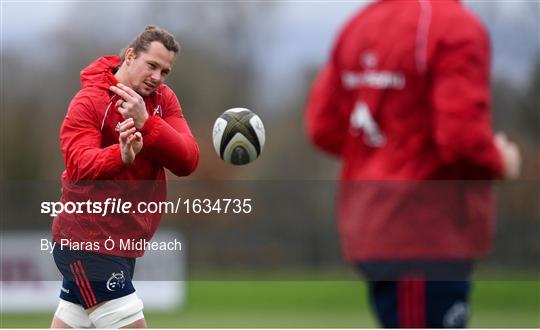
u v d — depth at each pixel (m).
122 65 13.96
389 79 13.55
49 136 71.19
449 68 13.00
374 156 13.85
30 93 71.75
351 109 14.38
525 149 65.75
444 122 12.78
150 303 36.56
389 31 13.61
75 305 15.03
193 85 72.50
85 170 13.23
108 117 13.69
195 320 34.91
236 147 14.33
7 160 69.88
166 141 13.41
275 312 37.47
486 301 33.97
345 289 37.88
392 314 13.60
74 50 72.56
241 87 74.81
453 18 13.20
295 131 72.12
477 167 13.04
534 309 33.91
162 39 13.76
